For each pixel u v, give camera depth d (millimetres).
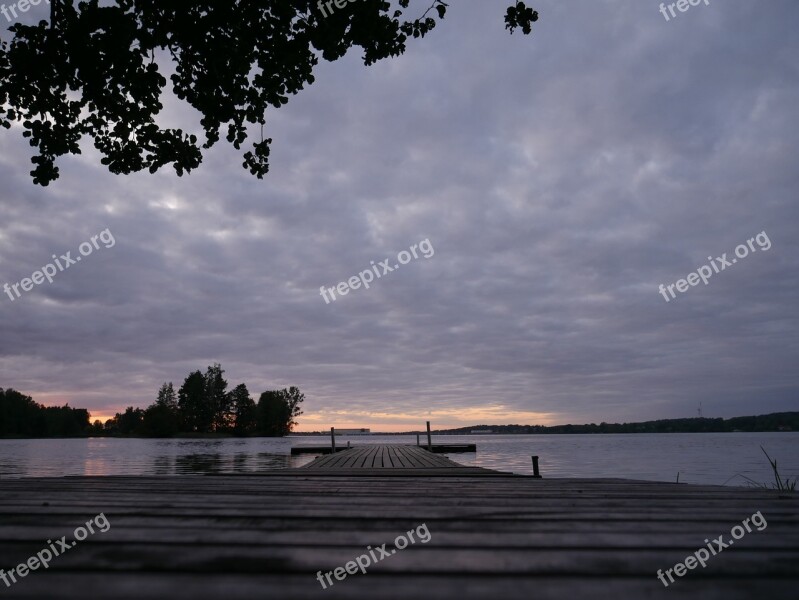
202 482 4395
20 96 5492
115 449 44812
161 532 2031
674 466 23484
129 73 5559
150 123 5984
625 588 1339
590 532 2068
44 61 5352
